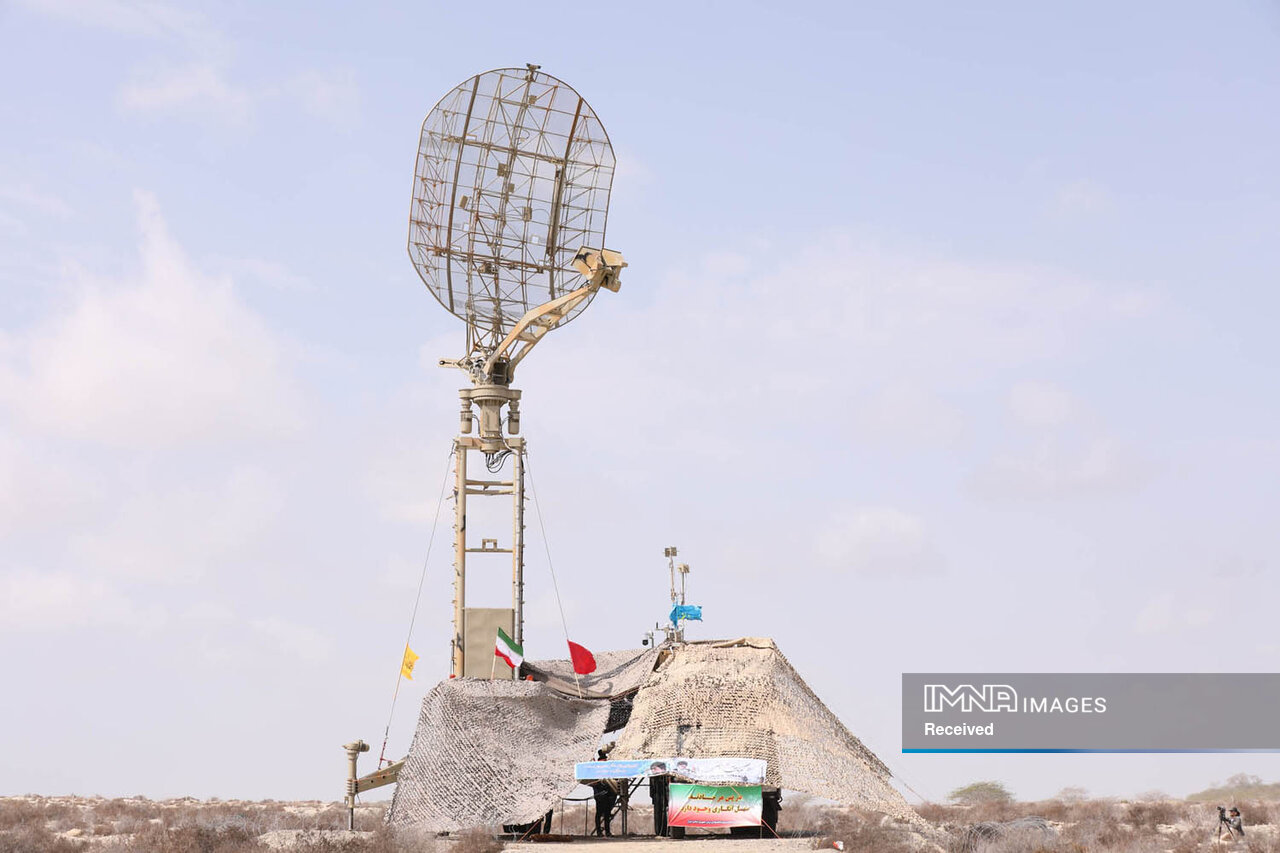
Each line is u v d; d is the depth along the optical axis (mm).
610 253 46594
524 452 46781
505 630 45250
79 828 47688
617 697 43375
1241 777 66312
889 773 39438
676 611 45406
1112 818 52031
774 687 39969
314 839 36469
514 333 47281
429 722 41500
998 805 63250
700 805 37781
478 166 48000
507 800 38469
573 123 48906
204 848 37562
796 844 35969
